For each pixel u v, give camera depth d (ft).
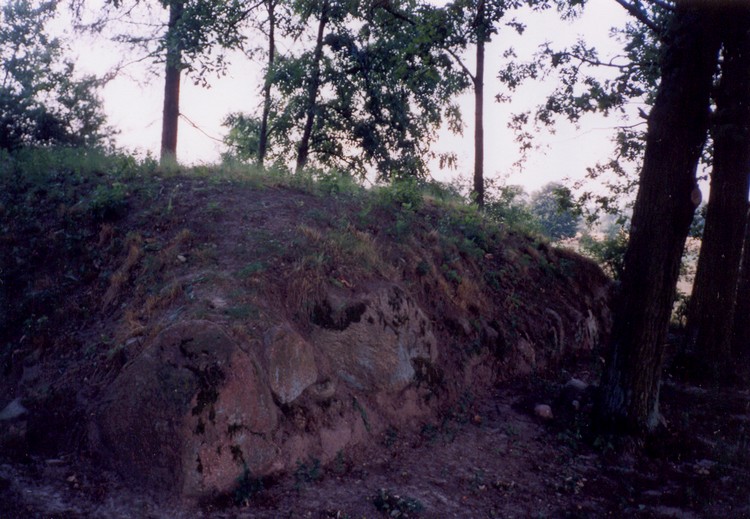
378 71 61.57
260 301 23.44
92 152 41.19
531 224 57.52
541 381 34.30
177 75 55.01
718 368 39.52
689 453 26.50
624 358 27.17
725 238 40.34
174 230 29.58
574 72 41.09
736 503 22.18
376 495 20.29
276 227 29.76
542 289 42.52
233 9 54.19
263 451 19.89
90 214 31.53
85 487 18.39
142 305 24.58
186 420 18.67
